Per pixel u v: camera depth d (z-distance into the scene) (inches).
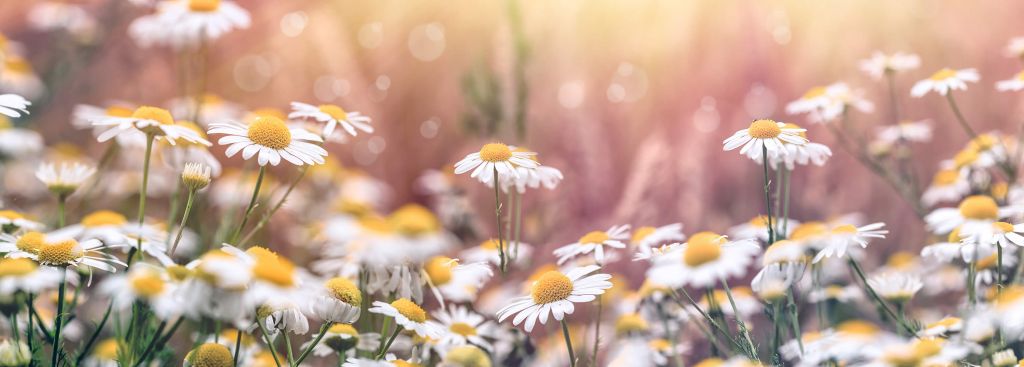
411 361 20.7
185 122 22.8
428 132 33.9
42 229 22.0
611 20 34.9
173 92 34.3
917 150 33.5
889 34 35.3
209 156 22.9
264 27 35.5
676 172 27.4
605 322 24.3
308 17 35.8
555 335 23.9
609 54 34.5
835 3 35.6
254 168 28.8
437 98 34.6
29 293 19.8
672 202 27.0
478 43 34.7
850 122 30.3
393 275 20.6
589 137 28.4
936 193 27.5
